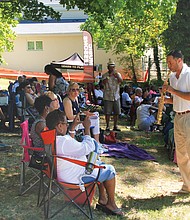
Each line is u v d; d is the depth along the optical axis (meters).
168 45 9.43
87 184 3.97
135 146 7.64
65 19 26.70
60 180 3.96
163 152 7.51
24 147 4.39
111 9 6.98
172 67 4.54
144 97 11.77
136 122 10.21
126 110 12.27
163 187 5.34
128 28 18.25
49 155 3.92
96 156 3.93
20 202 4.56
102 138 7.74
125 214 4.30
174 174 6.00
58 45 25.84
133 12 7.43
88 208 4.40
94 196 4.80
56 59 25.97
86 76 17.27
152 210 4.44
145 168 6.28
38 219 4.11
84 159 4.05
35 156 4.29
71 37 25.70
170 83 4.75
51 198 4.34
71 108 5.95
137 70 22.22
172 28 9.27
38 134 4.51
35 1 9.54
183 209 4.48
